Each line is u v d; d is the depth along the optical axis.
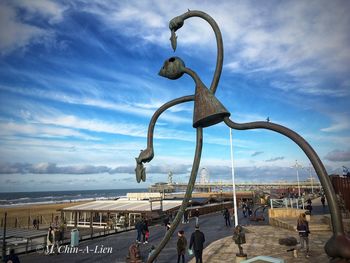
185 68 4.02
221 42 3.87
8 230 22.05
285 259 12.34
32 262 15.09
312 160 2.79
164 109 4.21
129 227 26.50
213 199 46.62
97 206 33.69
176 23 4.06
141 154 4.10
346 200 20.48
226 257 13.44
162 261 13.94
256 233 19.47
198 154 3.92
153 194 82.88
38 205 86.69
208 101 3.68
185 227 25.97
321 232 18.02
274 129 3.17
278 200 26.47
